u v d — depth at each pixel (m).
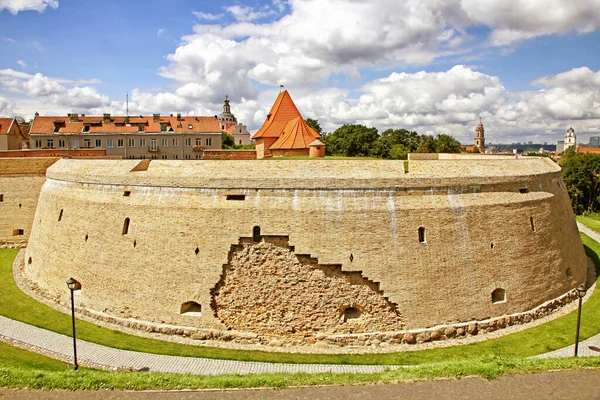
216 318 29.44
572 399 19.30
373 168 29.94
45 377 21.12
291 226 28.88
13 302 34.28
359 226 28.94
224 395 20.06
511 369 21.97
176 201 30.38
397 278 28.88
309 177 29.20
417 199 29.94
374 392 20.14
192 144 83.12
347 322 28.92
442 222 29.95
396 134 126.88
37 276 37.06
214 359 26.36
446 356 26.80
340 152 111.12
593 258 45.97
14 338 28.22
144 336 29.36
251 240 29.19
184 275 29.67
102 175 33.19
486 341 28.73
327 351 27.92
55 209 36.50
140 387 20.66
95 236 32.69
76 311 32.78
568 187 91.06
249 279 29.22
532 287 32.19
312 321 28.88
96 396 19.98
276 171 29.62
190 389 20.59
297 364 25.84
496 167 32.72
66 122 79.12
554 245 34.72
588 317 31.73
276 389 20.53
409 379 21.20
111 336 29.12
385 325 28.95
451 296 29.55
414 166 30.62
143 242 30.75
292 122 60.19
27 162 48.44
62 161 38.34
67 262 34.09
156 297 30.14
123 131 79.81
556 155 171.25
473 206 30.91
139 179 31.56
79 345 27.64
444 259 29.67
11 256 45.12
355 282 28.86
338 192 29.23
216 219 29.47
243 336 28.98
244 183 29.53
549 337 28.80
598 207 93.88
